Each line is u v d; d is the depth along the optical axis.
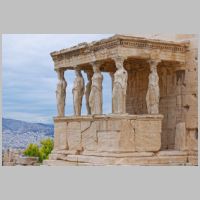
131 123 23.53
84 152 25.33
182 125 25.78
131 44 23.81
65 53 27.19
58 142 27.61
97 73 25.11
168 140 26.72
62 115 27.94
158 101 24.75
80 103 26.84
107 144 23.84
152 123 24.19
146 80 27.86
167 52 25.16
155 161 23.72
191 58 25.61
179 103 26.19
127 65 28.20
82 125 25.72
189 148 25.61
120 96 23.47
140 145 23.77
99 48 24.70
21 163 30.55
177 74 26.31
